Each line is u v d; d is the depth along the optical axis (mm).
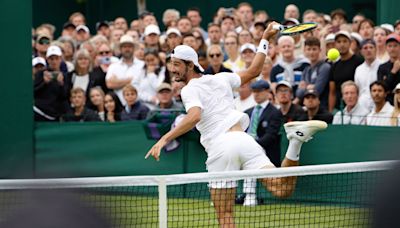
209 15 32625
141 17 28422
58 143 20203
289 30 13547
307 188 16656
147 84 21625
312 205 16578
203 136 12992
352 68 19219
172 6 33594
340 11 24125
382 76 18547
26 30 20281
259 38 22547
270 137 17875
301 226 14500
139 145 19578
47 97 21172
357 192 15750
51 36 27203
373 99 17781
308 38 19734
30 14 20328
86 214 6238
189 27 24156
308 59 20438
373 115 17891
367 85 18656
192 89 12719
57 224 6152
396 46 18453
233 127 12883
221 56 20406
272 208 16219
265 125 17984
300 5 30859
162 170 19375
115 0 35344
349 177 16297
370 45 18625
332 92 19531
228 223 12594
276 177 11953
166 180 11289
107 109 20859
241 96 19266
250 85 19141
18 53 20234
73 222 6172
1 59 20125
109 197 10609
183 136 18953
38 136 20312
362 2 30266
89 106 21500
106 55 22625
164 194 11312
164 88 20078
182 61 12906
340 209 16078
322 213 15789
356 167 12383
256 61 13445
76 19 28438
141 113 20547
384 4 21844
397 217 6000
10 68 20203
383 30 19953
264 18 24531
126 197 16391
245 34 22188
